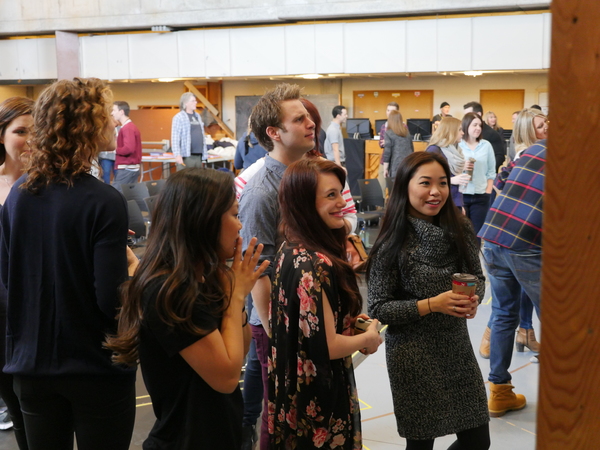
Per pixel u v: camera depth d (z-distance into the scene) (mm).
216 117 13750
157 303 1502
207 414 1581
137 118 14227
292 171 1853
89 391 1829
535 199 2887
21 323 1860
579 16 743
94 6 12930
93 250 1797
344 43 11539
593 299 768
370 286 2213
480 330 4477
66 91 1809
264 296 2225
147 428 3166
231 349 1573
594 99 742
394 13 11141
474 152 5750
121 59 13211
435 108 12453
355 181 10711
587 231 764
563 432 807
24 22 13508
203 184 1581
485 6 10383
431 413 2121
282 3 11672
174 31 12750
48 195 1807
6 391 2340
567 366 797
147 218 7504
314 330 1717
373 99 12891
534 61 10359
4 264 1944
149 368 1597
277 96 2352
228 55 12398
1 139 2318
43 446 1890
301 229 1840
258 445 2861
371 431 3041
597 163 749
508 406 3191
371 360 3994
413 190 2160
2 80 14125
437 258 2170
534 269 2914
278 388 1841
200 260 1568
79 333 1815
